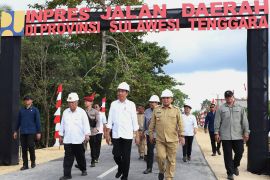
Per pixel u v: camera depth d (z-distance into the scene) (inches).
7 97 510.0
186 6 481.7
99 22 499.5
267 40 463.5
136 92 1239.5
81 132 366.0
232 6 470.6
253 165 452.4
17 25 513.3
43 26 509.7
